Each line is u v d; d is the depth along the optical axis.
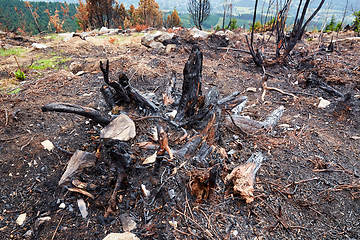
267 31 11.04
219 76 5.76
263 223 2.14
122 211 2.19
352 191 2.50
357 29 10.23
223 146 3.12
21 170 2.68
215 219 2.13
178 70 5.83
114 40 8.98
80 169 2.53
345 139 3.41
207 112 3.24
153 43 7.94
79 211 2.22
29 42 8.75
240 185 2.30
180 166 2.56
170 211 2.18
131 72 5.42
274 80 5.70
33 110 3.81
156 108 3.72
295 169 2.80
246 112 4.11
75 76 5.30
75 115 3.72
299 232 2.09
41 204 2.30
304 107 4.37
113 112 3.67
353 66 6.16
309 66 6.30
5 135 3.16
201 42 8.31
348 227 2.14
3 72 5.44
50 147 2.98
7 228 2.08
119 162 2.31
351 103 4.04
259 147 3.15
